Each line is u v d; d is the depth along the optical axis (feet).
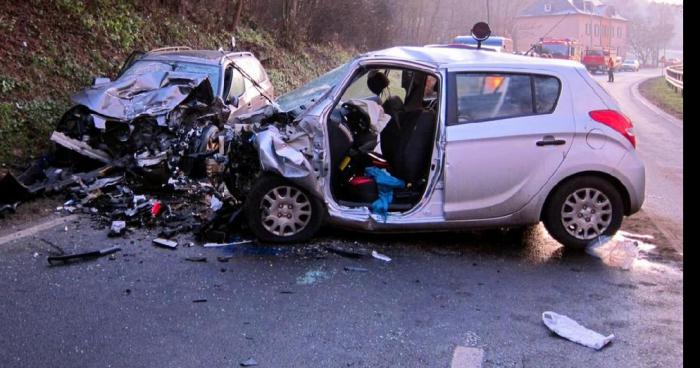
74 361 12.06
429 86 21.44
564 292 16.20
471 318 14.51
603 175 18.85
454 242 20.02
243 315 14.28
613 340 13.51
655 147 46.06
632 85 126.82
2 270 16.43
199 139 25.18
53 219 20.77
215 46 58.85
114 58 41.86
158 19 51.31
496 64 18.75
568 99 18.84
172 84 28.07
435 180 18.43
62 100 34.09
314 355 12.57
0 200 21.89
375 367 12.19
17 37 35.37
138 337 13.08
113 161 24.67
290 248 18.63
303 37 80.07
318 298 15.31
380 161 20.21
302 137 18.35
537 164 18.48
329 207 18.60
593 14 227.61
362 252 18.57
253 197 18.43
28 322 13.57
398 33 111.24
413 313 14.67
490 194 18.49
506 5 124.77
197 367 11.98
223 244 18.76
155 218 20.76
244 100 33.12
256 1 73.00
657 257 19.27
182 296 15.17
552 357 12.76
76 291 15.28
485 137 18.22
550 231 19.11
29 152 28.37
